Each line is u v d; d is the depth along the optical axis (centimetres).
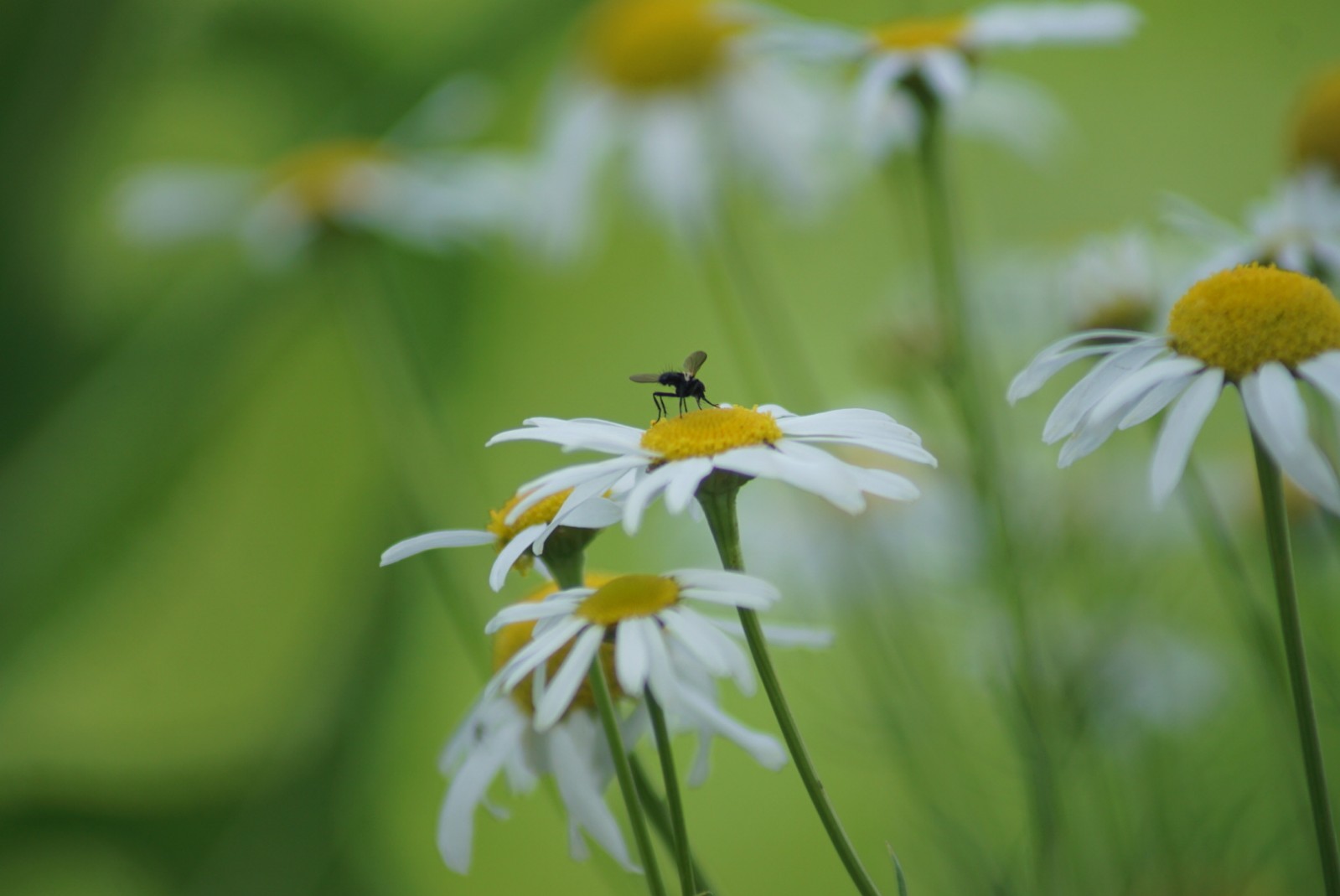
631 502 39
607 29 74
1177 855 47
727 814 80
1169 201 47
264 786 86
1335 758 46
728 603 39
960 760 48
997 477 47
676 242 71
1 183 89
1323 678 45
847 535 54
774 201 69
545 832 87
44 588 89
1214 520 44
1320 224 46
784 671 53
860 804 73
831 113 68
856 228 83
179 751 87
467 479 65
